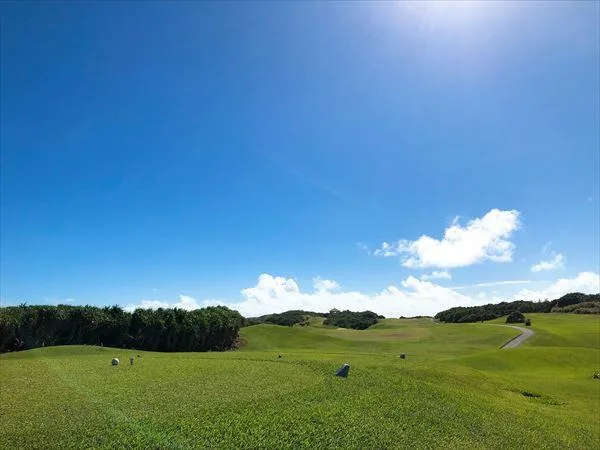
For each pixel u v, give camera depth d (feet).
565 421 91.61
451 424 70.74
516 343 308.81
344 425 61.52
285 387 80.43
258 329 341.00
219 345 262.06
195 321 241.76
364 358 149.38
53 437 49.34
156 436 50.93
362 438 57.88
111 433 51.06
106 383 82.38
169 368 104.83
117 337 209.97
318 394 76.13
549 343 307.58
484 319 559.38
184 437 51.47
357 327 521.24
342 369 96.48
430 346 290.15
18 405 63.31
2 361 122.21
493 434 70.28
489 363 193.06
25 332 175.11
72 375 92.68
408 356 196.54
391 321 587.27
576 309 580.71
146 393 72.49
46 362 119.03
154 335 220.23
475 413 80.48
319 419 62.49
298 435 55.98
